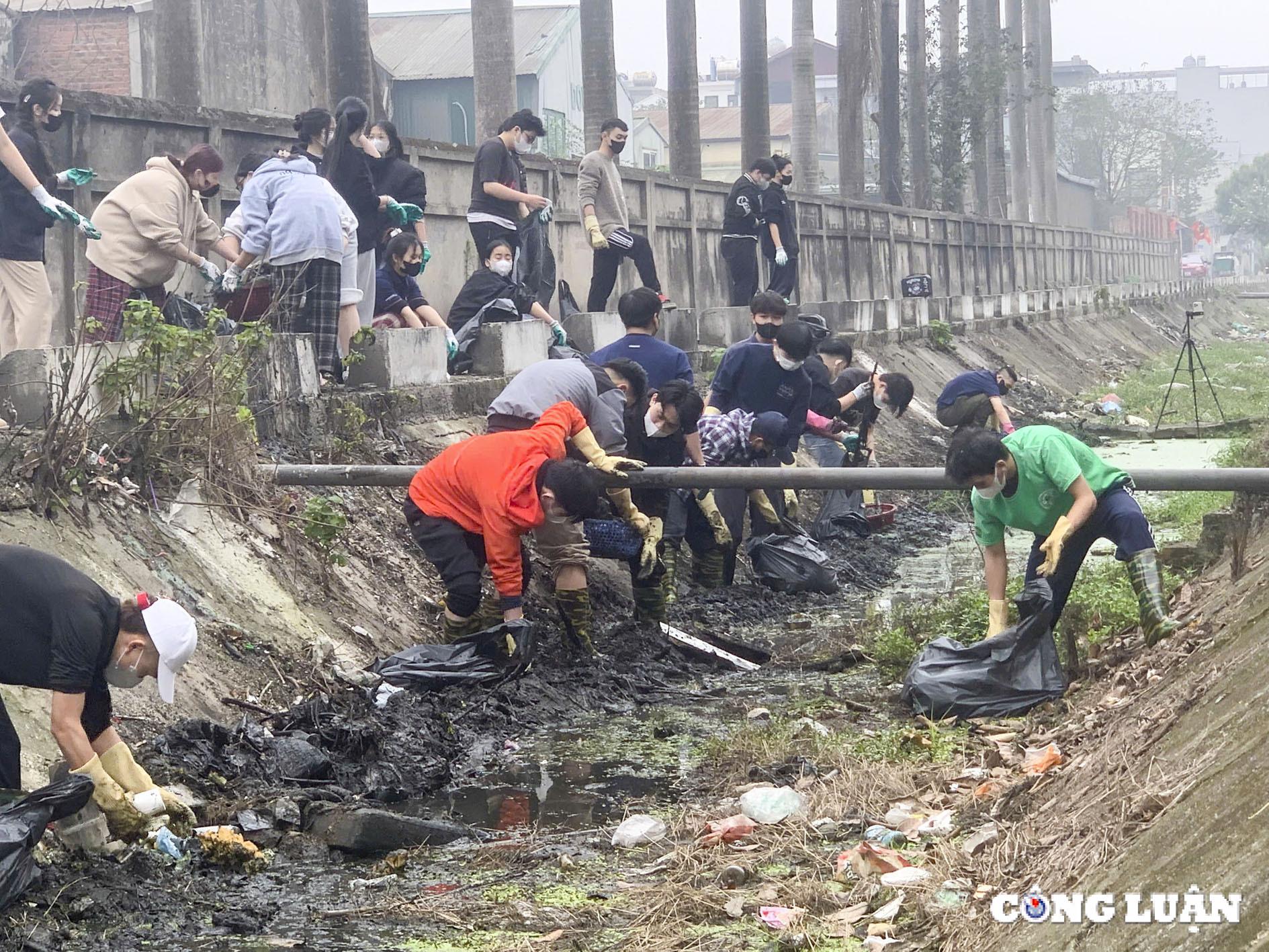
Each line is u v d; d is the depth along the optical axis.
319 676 7.63
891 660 8.83
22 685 4.97
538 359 12.88
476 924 5.02
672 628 9.65
